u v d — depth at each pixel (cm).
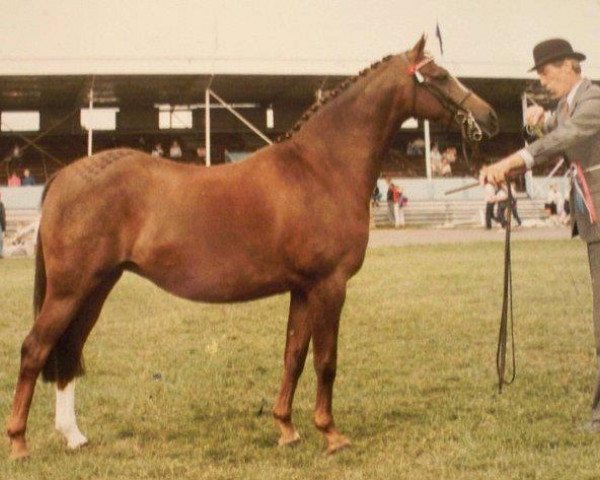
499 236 2167
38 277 454
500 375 479
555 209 2602
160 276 444
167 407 558
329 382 450
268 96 3316
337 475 408
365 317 902
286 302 1032
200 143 3494
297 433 474
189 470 421
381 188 3000
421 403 555
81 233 430
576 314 888
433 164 3238
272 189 448
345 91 485
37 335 433
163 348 764
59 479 406
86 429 504
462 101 478
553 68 481
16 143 3397
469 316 889
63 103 3344
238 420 525
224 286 445
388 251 1764
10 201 2666
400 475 405
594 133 456
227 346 772
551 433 472
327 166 466
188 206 439
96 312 467
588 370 641
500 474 402
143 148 3450
